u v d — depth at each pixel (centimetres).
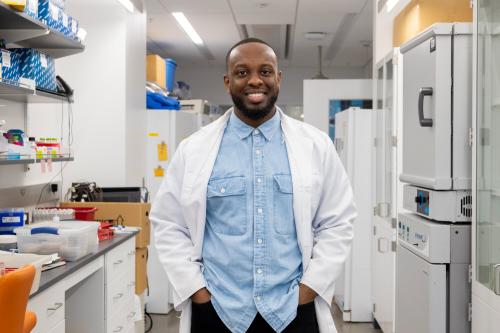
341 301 473
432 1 321
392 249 361
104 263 301
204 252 159
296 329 155
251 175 157
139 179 481
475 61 223
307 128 167
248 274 153
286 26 696
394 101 352
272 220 154
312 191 158
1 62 257
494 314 208
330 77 996
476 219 223
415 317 259
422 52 253
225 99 988
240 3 571
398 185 356
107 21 443
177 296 158
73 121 442
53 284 228
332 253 160
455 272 236
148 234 404
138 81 479
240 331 151
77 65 443
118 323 325
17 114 353
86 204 390
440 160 234
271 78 157
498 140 213
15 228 274
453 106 233
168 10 599
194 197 157
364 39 756
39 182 385
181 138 512
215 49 823
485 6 217
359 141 443
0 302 148
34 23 278
